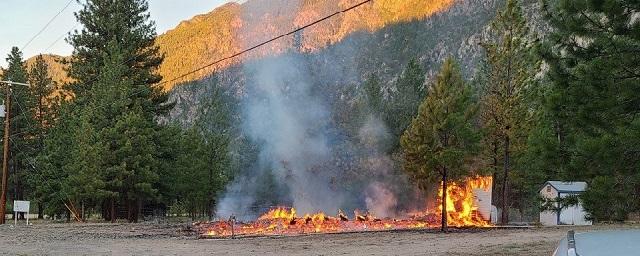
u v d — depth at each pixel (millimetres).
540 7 11789
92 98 45844
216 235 25766
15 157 56875
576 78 10727
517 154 40625
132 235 24953
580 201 11781
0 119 55438
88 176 38250
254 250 17547
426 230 29922
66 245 19219
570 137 11516
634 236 3133
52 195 44938
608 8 10102
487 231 28766
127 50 50875
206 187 52062
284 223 32250
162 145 45781
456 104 30609
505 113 41125
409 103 52594
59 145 46375
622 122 10391
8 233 25391
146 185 39281
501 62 42812
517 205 53531
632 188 11234
